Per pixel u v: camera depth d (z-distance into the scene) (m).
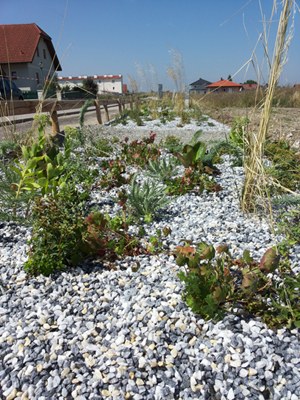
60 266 2.50
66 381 1.69
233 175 4.71
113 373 1.73
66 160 4.36
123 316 2.09
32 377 1.72
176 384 1.68
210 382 1.70
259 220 3.25
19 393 1.66
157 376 1.72
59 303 2.22
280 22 2.85
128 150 5.81
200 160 4.49
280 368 1.74
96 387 1.67
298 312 1.96
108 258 2.66
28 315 2.13
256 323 1.96
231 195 3.94
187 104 14.87
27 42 29.33
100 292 2.31
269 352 1.80
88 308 2.16
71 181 4.15
